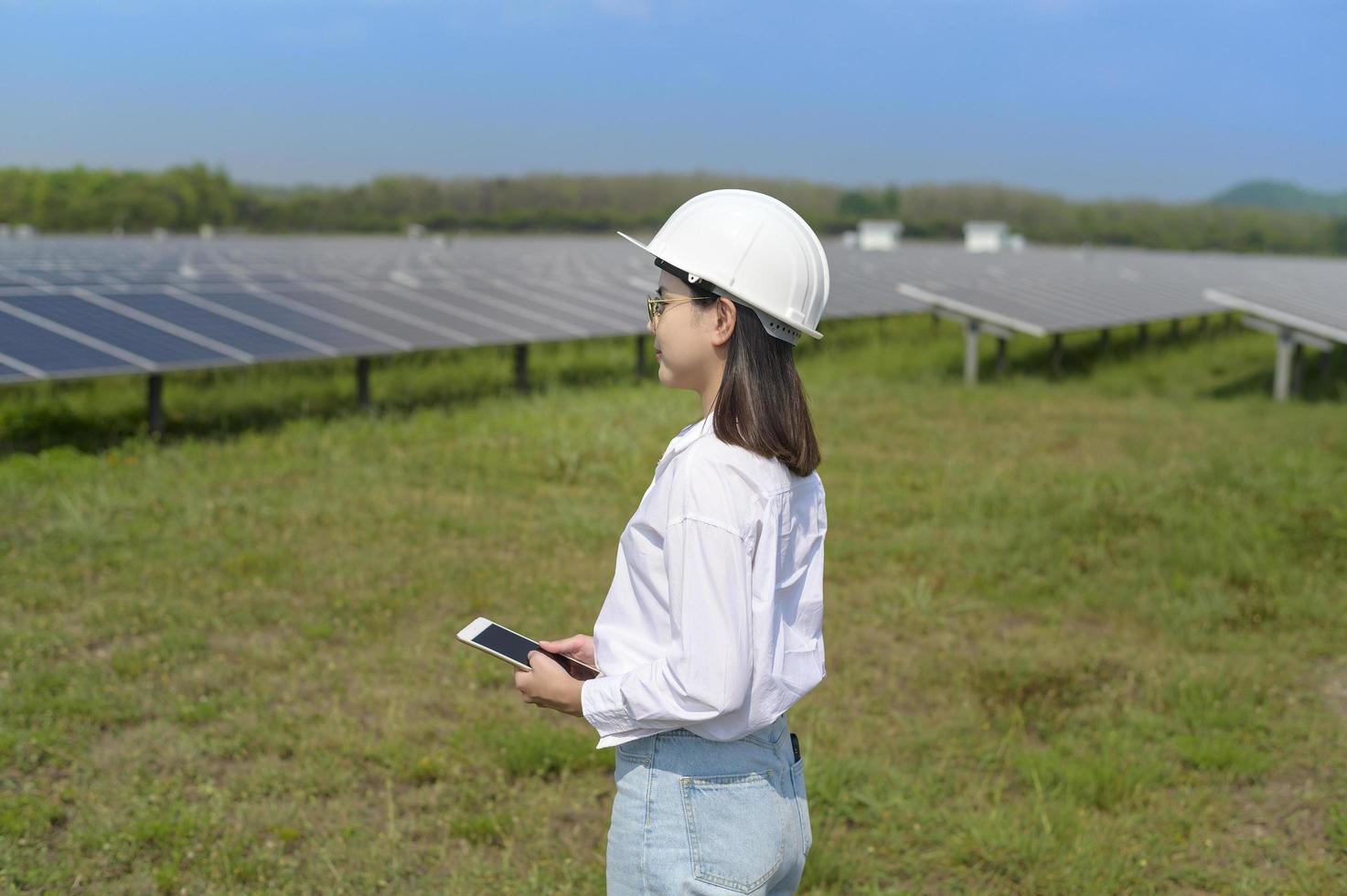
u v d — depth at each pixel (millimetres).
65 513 7402
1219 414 14164
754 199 1964
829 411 13430
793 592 1938
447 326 13547
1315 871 3777
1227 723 4949
